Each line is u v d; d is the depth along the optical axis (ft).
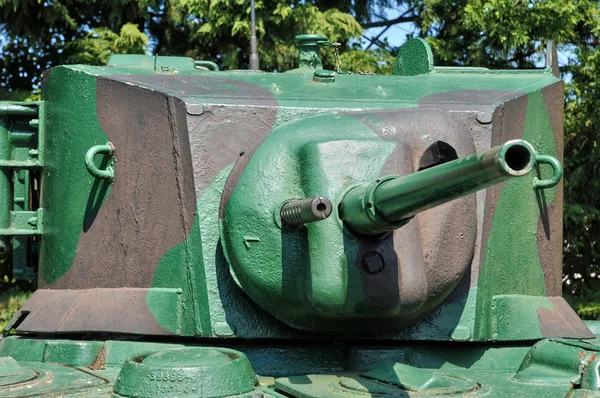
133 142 21.72
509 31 46.09
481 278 21.08
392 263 18.75
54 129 23.57
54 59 52.08
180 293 20.54
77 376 18.98
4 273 50.31
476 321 20.74
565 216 45.80
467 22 46.85
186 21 49.93
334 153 19.13
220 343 20.59
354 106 21.61
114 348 20.59
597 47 45.32
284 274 19.38
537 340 21.83
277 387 18.40
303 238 19.25
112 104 22.22
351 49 50.80
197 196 20.48
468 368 20.66
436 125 20.71
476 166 14.49
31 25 49.49
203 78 23.00
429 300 20.01
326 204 17.21
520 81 24.45
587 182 46.16
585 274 49.14
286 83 23.25
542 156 22.43
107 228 22.02
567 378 18.39
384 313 18.89
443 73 25.76
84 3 50.39
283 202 19.43
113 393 17.53
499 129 21.98
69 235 22.81
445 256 20.03
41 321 22.08
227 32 48.70
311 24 48.01
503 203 21.90
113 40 48.67
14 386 17.94
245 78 23.43
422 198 15.89
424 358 20.54
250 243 19.58
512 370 20.80
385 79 24.56
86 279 22.27
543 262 22.81
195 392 17.15
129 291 21.34
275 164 19.74
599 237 47.62
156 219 21.16
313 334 20.29
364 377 18.19
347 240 18.65
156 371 17.25
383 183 17.19
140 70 23.75
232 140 20.86
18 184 24.44
